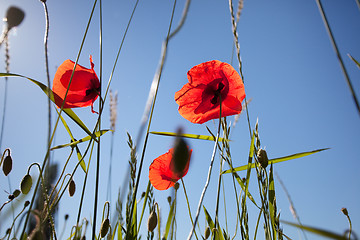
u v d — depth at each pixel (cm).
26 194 36
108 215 42
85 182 39
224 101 49
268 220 40
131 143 45
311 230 14
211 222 45
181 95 50
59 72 48
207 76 50
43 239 28
